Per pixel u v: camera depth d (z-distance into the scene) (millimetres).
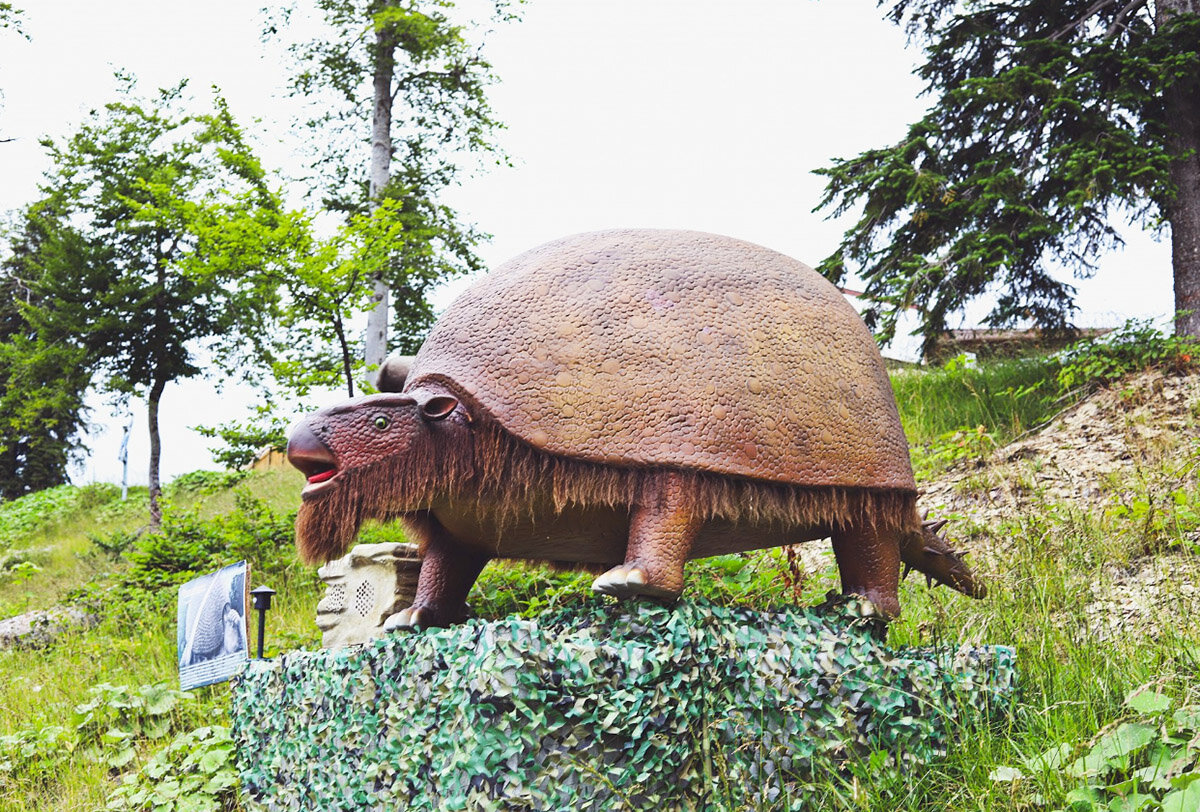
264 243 10977
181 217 12578
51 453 29359
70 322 17406
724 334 4148
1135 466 7957
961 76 12828
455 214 16156
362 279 11602
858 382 4422
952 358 13539
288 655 5082
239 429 11391
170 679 8023
